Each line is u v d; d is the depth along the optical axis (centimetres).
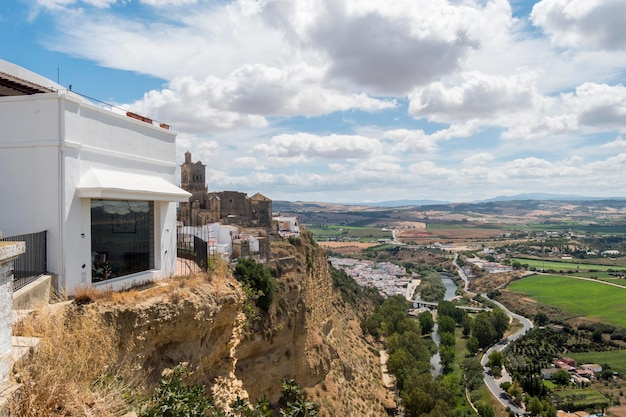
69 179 1565
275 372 4631
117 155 1845
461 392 10119
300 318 5066
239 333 2222
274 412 4488
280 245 6334
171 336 1670
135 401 1310
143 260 1931
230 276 2252
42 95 1546
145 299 1591
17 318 1198
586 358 12800
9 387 942
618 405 9794
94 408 1074
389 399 7775
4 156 1587
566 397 10181
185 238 3466
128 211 1850
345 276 14225
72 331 1274
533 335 14500
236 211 8994
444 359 11075
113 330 1368
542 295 19550
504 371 11525
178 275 2091
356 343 9656
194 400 1609
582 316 16400
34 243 1481
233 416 1944
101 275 1714
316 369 5391
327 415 5088
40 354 1061
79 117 1625
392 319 11394
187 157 9275
